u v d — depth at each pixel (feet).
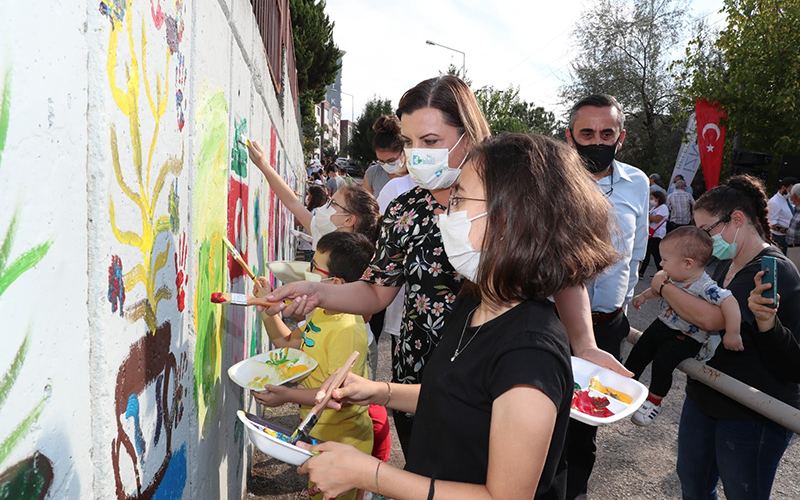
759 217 7.66
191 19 5.57
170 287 4.75
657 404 9.30
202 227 6.14
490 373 3.63
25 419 2.35
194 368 5.77
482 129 5.83
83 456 2.96
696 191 62.80
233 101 8.26
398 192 10.76
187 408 5.45
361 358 7.39
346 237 8.23
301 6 68.39
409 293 6.55
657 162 70.90
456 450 3.79
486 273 3.67
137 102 3.77
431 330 6.40
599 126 8.93
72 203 2.81
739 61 47.32
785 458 12.05
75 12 2.81
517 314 3.76
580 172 3.90
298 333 8.52
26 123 2.34
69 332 2.79
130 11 3.63
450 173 5.74
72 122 2.79
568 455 8.85
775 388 7.11
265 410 13.52
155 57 4.23
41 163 2.48
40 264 2.47
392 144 10.67
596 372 6.12
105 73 3.14
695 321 7.75
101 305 3.12
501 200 3.61
